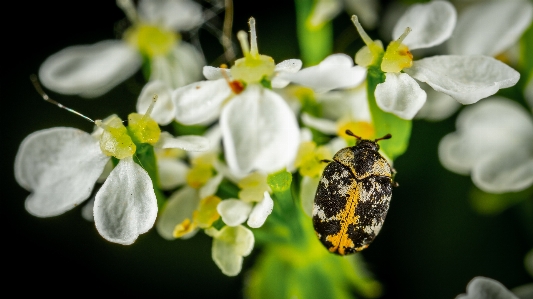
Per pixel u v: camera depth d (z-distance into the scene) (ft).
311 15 0.15
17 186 0.17
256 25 0.17
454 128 0.16
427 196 0.16
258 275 0.15
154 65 0.16
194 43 0.16
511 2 0.16
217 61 0.16
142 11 0.16
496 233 0.16
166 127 0.15
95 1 0.17
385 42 0.17
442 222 0.16
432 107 0.16
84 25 0.17
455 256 0.16
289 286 0.15
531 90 0.16
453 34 0.16
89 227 0.16
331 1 0.15
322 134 0.15
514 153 0.16
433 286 0.16
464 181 0.16
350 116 0.15
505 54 0.16
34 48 0.17
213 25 0.17
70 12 0.17
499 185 0.15
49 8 0.17
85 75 0.16
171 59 0.16
